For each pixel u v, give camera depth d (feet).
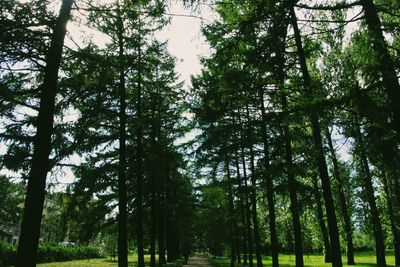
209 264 138.10
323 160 37.01
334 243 35.60
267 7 25.67
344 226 96.63
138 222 61.16
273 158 45.57
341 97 24.29
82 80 30.71
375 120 22.95
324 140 37.45
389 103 23.88
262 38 27.22
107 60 30.27
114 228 72.64
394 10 26.04
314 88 26.17
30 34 24.63
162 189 87.25
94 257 184.14
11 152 28.71
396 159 23.53
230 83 28.50
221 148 34.17
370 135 24.66
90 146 51.34
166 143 80.94
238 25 26.32
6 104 27.71
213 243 226.99
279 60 28.40
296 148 42.39
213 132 33.86
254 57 27.61
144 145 69.31
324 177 36.73
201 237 250.16
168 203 100.12
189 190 111.14
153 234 73.41
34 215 22.52
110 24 28.66
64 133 37.81
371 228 87.20
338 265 35.06
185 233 184.65
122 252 50.78
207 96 31.30
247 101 30.99
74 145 39.50
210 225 172.96
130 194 77.36
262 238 201.46
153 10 25.98
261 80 29.50
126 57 32.01
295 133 42.01
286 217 88.43
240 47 27.89
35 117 29.35
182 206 109.09
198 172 83.61
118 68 30.30
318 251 217.56
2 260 105.09
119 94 53.11
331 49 30.01
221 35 26.81
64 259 154.40
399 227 78.59
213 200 113.39
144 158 69.41
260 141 43.62
